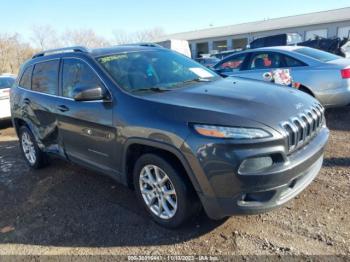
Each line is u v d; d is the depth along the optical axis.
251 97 3.14
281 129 2.74
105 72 3.68
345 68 6.21
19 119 5.36
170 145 2.91
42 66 4.79
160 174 3.23
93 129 3.69
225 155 2.66
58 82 4.37
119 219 3.59
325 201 3.49
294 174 2.79
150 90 3.51
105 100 3.53
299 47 7.30
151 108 3.11
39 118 4.71
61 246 3.23
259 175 2.64
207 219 3.38
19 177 5.11
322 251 2.77
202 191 2.86
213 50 41.88
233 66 7.80
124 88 3.49
